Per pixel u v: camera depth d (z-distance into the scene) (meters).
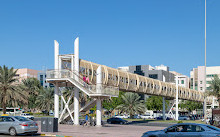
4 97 47.03
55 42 34.66
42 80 144.62
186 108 104.12
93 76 36.19
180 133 14.82
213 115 39.62
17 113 72.00
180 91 66.62
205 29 46.00
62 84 35.25
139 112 74.88
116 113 100.69
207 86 124.75
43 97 74.69
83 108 35.19
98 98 33.53
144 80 48.41
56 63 34.41
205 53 46.78
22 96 49.19
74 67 33.78
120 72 41.22
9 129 19.94
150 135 15.77
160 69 147.62
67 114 35.88
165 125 44.69
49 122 23.70
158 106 94.44
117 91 35.88
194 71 132.00
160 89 54.50
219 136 13.61
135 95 74.75
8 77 48.09
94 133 23.64
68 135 21.33
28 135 20.94
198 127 14.58
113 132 25.16
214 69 124.62
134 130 28.62
